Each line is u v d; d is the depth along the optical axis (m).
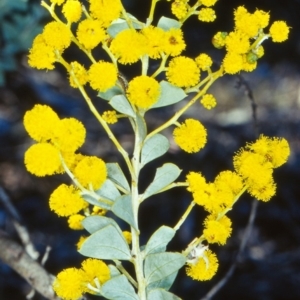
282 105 0.87
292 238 0.60
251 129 0.77
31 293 0.35
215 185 0.22
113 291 0.21
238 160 0.22
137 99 0.21
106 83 0.21
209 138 0.71
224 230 0.21
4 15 0.50
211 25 0.66
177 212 0.59
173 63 0.21
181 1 0.23
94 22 0.21
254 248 0.59
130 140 0.69
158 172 0.22
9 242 0.36
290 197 0.63
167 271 0.22
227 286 0.52
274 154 0.22
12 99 0.69
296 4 0.66
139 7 0.61
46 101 0.69
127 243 0.22
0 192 0.41
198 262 0.22
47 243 0.56
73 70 0.22
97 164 0.21
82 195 0.22
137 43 0.21
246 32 0.22
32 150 0.20
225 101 0.87
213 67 0.40
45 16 0.50
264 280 0.54
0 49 0.50
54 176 0.64
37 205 0.62
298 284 0.54
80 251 0.21
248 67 0.22
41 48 0.22
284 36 0.22
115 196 0.22
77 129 0.21
